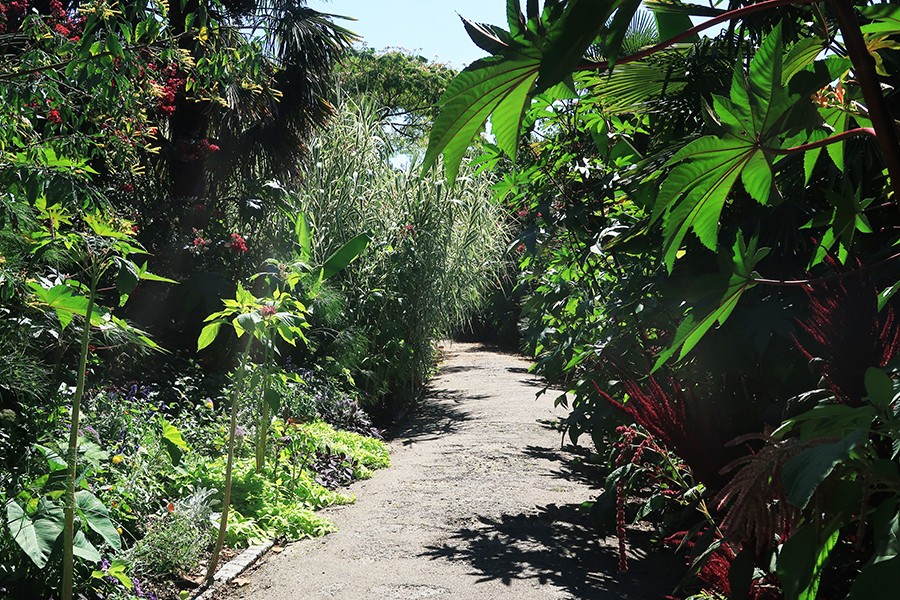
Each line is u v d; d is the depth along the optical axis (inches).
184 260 351.6
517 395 468.8
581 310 232.5
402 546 192.4
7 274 147.6
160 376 296.8
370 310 418.6
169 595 159.8
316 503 230.7
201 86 190.1
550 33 32.2
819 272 110.3
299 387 316.8
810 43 45.4
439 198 435.8
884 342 68.4
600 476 262.4
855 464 51.0
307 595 161.5
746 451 85.7
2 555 137.5
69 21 159.8
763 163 41.9
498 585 163.5
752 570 73.9
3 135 145.3
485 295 559.2
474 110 38.7
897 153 38.9
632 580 164.4
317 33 377.1
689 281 113.1
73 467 130.3
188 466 213.9
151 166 358.6
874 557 48.2
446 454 304.2
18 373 165.0
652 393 87.4
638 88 168.7
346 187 415.8
